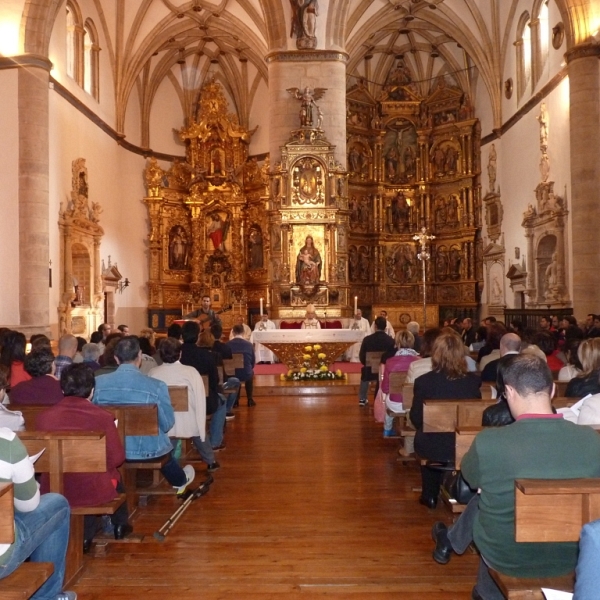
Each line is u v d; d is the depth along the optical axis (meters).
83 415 5.11
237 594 4.92
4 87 19.30
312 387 15.68
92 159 26.00
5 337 8.09
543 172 23.19
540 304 23.58
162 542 5.97
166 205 32.72
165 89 33.75
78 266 25.02
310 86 24.22
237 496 7.42
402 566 5.43
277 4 24.06
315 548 5.83
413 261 34.41
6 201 19.23
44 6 19.39
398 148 34.88
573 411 5.50
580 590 2.31
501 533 3.69
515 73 26.95
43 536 4.17
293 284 23.98
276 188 24.23
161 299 32.31
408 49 33.69
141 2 28.23
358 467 8.66
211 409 8.80
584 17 18.77
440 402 5.98
